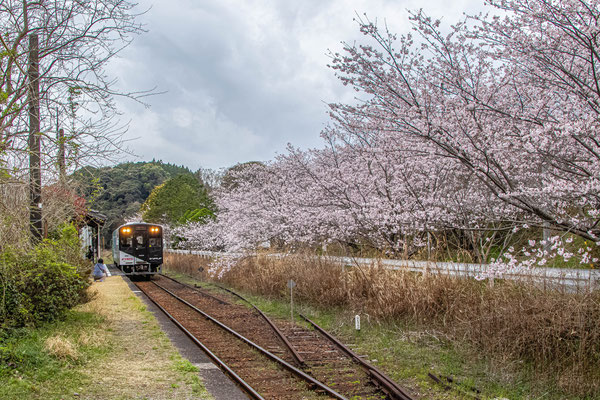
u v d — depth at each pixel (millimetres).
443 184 11898
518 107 8852
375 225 12406
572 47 7781
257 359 8430
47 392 5781
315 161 17547
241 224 19547
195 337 9953
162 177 75875
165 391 6219
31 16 8172
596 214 7406
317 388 6676
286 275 15047
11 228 8500
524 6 7762
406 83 8797
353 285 11812
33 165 8234
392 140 10523
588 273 7508
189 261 29016
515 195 7633
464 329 8289
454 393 6398
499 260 8438
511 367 7000
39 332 8695
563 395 6309
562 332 6883
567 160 7777
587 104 7660
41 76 8062
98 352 8000
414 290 10055
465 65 8820
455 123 8086
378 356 8328
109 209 60688
